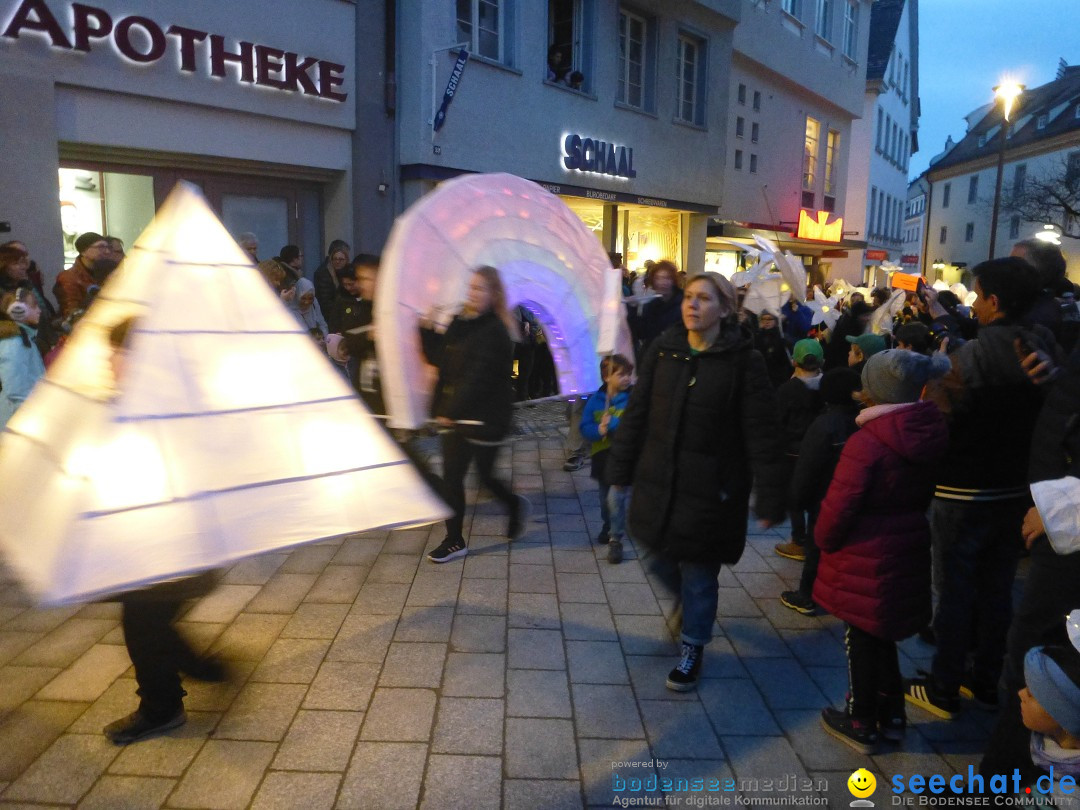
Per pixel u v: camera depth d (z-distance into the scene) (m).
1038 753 1.87
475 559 4.81
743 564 4.93
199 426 2.01
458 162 11.05
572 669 3.56
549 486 6.48
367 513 2.12
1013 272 3.11
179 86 8.01
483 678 3.46
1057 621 2.26
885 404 2.90
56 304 7.18
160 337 2.06
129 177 8.11
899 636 2.90
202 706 3.19
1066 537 2.34
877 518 2.91
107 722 3.06
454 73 10.47
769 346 8.04
